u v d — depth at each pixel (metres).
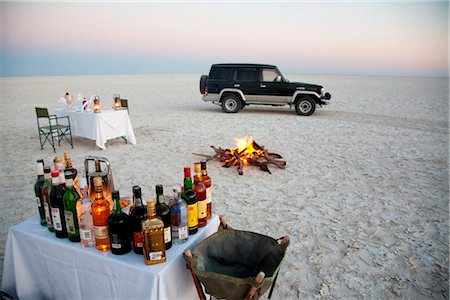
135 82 36.31
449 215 3.88
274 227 3.58
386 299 2.49
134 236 1.69
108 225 1.69
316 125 9.62
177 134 8.39
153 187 4.78
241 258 1.97
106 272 1.71
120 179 5.11
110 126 6.81
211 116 11.20
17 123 9.91
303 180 5.09
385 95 19.55
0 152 6.66
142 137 8.05
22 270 2.04
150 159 6.19
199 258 1.77
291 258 3.01
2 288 2.20
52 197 1.81
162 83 33.69
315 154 6.61
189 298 1.88
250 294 1.57
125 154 6.52
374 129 9.10
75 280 1.84
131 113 11.99
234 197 4.40
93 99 6.98
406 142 7.64
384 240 3.32
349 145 7.34
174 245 1.83
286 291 2.57
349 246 3.20
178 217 1.79
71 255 1.80
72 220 1.80
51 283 1.96
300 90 10.88
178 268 1.73
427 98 17.69
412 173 5.45
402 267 2.88
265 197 4.41
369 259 3.00
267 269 1.86
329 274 2.78
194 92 21.53
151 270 1.59
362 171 5.54
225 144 7.36
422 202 4.26
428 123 10.06
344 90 24.03
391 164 5.96
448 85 32.78
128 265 1.63
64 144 7.34
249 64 11.11
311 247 3.19
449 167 5.79
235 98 11.55
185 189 1.94
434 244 3.24
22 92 20.83
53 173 1.79
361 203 4.22
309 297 2.51
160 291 1.58
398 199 4.36
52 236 1.92
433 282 2.68
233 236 1.98
